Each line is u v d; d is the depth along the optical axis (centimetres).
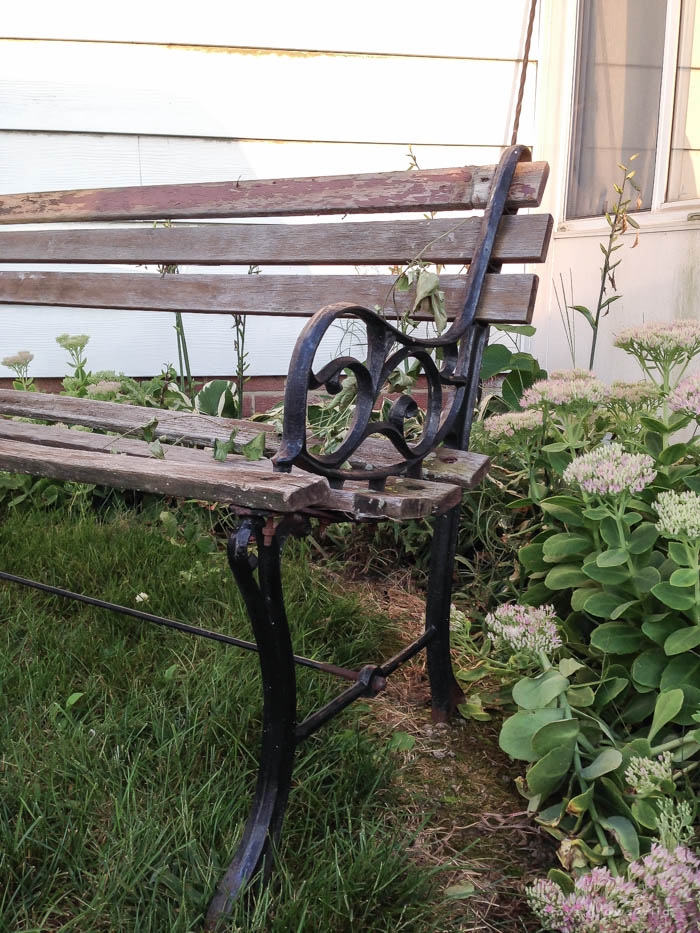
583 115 295
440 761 142
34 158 281
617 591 141
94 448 141
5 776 123
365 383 111
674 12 247
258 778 113
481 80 293
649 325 163
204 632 138
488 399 240
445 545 144
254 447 119
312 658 160
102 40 275
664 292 253
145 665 157
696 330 154
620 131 277
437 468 137
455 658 175
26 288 218
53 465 114
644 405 168
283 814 113
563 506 153
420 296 135
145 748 129
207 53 281
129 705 140
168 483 101
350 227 165
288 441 101
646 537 135
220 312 182
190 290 188
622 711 139
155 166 289
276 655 106
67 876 109
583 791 117
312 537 224
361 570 218
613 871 108
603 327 282
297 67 285
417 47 287
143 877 106
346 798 123
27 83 275
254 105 286
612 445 139
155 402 263
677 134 252
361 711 148
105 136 283
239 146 290
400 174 161
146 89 281
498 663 155
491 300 142
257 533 98
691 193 249
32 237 217
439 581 145
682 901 93
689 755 119
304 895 103
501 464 210
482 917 109
